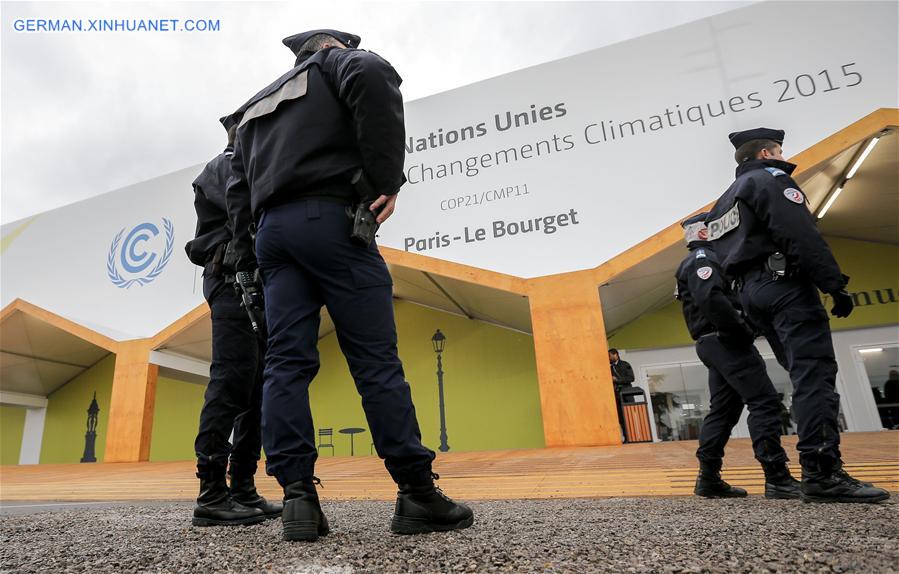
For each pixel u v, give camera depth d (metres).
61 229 12.38
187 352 11.57
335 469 5.14
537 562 0.88
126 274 11.47
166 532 1.43
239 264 1.61
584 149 8.43
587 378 7.46
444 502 1.25
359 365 1.27
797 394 1.82
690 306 2.55
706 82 8.05
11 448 14.70
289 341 1.28
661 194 7.88
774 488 2.13
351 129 1.34
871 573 0.75
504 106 9.05
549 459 4.68
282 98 1.36
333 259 1.27
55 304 11.80
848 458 2.98
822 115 7.36
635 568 0.82
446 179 9.05
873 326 10.20
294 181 1.28
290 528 1.14
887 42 7.32
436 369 12.05
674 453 4.29
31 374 14.02
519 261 8.30
